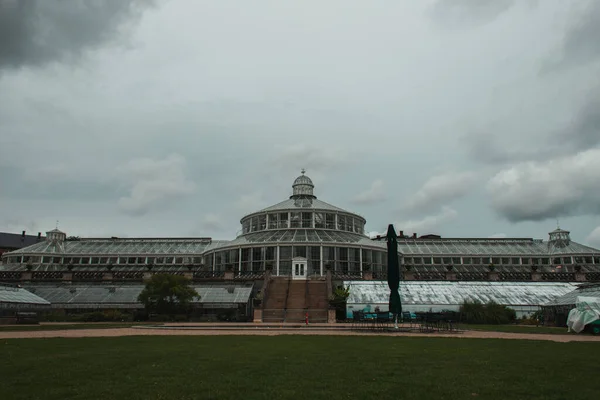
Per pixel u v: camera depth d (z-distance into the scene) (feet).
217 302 188.44
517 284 208.03
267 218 257.96
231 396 34.35
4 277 220.43
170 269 294.46
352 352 63.00
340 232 253.65
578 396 34.68
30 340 81.51
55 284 216.13
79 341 79.66
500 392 35.91
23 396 34.32
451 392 35.81
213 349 66.44
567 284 208.44
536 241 313.32
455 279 217.56
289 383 39.24
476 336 97.30
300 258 225.15
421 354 60.70
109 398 33.78
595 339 91.81
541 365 50.31
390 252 119.14
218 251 252.01
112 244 314.96
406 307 184.44
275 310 170.40
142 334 99.86
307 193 282.97
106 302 195.00
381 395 34.73
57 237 306.14
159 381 40.11
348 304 182.91
